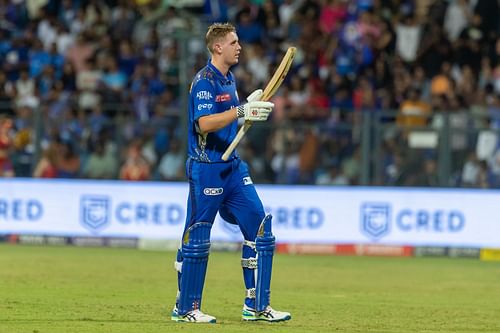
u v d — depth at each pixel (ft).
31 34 272.92
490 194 206.28
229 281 154.51
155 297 131.54
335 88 242.58
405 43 262.47
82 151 214.07
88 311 115.03
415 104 233.76
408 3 275.59
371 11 266.98
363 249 208.64
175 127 212.64
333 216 208.13
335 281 160.15
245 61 255.50
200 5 249.75
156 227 210.38
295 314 117.19
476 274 176.86
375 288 151.64
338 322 110.52
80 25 276.00
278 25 266.98
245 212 105.81
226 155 103.60
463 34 258.57
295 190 208.23
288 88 243.40
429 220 207.31
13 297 127.03
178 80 248.93
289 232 208.74
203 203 104.12
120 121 213.25
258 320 107.65
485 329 108.78
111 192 211.61
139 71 250.37
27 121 215.31
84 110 225.35
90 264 176.24
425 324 111.45
